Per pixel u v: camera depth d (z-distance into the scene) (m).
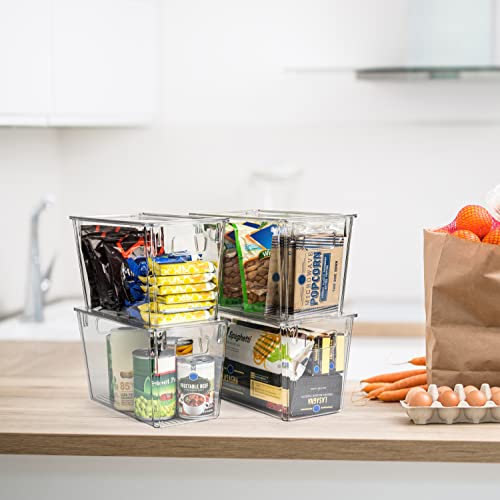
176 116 3.35
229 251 1.60
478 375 1.59
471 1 2.94
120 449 1.44
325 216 1.53
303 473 1.46
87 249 1.59
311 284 1.52
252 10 3.29
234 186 3.36
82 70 2.64
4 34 2.15
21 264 3.07
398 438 1.41
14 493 1.50
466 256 1.55
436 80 3.25
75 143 3.37
